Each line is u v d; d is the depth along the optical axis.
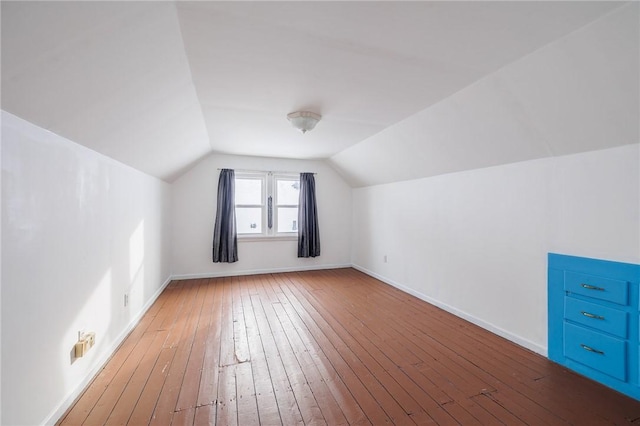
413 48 1.66
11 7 0.89
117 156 2.41
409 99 2.42
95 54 1.29
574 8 1.29
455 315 3.24
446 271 3.39
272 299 3.78
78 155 1.84
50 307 1.55
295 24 1.45
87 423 1.61
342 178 5.70
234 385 1.97
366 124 3.12
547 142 2.18
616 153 1.89
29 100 1.27
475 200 3.00
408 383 1.99
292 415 1.69
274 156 5.05
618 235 1.89
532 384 1.98
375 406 1.76
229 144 4.16
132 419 1.64
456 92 2.27
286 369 2.16
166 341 2.60
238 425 1.61
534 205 2.42
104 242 2.23
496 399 1.83
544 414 1.69
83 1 1.01
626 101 1.61
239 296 3.90
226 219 4.85
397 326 2.95
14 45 1.00
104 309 2.22
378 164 4.25
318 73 1.99
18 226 1.32
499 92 2.06
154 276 3.68
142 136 2.44
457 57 1.75
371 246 5.07
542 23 1.41
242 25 1.46
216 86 2.20
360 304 3.61
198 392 1.89
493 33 1.50
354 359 2.31
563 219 2.21
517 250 2.56
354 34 1.53
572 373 2.10
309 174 5.36
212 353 2.39
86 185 1.95
